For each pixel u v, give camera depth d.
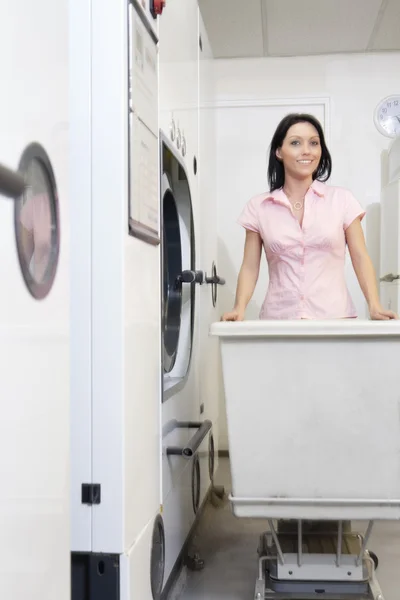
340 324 1.65
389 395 1.69
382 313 2.15
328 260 2.28
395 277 3.54
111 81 1.45
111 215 1.44
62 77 1.04
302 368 1.70
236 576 2.32
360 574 1.92
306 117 2.26
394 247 3.60
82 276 1.45
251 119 4.10
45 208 0.97
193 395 2.55
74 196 1.45
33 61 0.91
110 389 1.45
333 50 4.01
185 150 2.41
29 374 0.90
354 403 1.70
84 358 1.45
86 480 1.45
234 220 4.11
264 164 4.09
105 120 1.45
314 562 1.94
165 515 1.95
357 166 4.03
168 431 2.00
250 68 4.10
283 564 1.95
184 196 2.48
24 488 0.88
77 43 1.46
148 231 1.67
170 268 2.46
